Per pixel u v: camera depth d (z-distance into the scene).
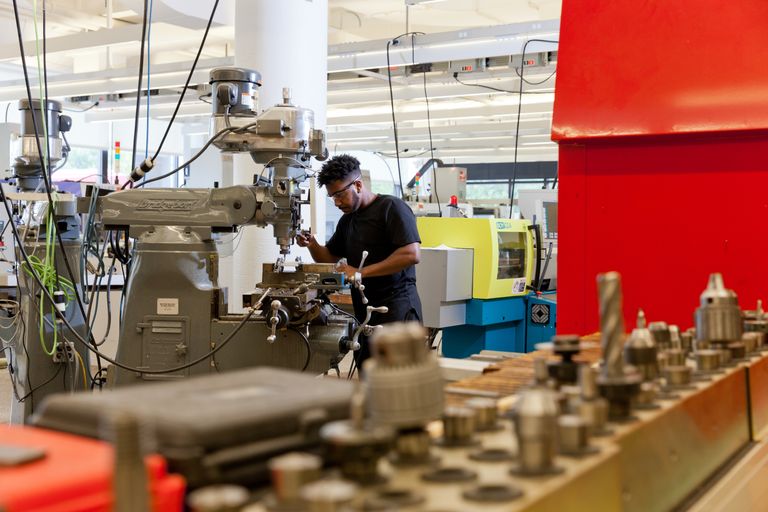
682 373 0.97
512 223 4.81
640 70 1.84
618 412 0.80
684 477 0.90
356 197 3.30
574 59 1.92
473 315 4.64
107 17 7.11
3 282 4.09
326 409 0.69
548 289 5.40
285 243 2.92
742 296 1.75
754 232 1.74
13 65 9.79
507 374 1.19
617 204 1.88
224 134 2.88
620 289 0.83
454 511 0.53
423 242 4.74
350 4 7.61
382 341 0.64
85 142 11.08
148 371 2.83
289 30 4.73
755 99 1.71
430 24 8.27
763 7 1.72
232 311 4.80
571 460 0.65
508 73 6.94
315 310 2.77
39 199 3.41
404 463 0.64
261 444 0.64
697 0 1.79
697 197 1.80
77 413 0.67
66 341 3.50
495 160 14.89
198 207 2.87
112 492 0.49
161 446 0.61
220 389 0.73
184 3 5.36
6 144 7.06
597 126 1.87
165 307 2.84
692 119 1.76
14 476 0.54
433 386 0.64
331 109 10.36
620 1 1.88
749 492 1.06
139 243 2.87
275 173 2.89
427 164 8.19
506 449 0.68
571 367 0.90
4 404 4.64
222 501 0.51
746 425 1.17
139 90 3.62
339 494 0.49
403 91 7.62
